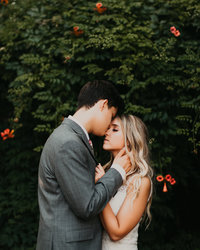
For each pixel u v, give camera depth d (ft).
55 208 4.85
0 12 9.82
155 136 8.77
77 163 4.66
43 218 4.98
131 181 5.55
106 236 5.55
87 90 5.37
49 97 8.54
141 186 5.50
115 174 5.08
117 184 5.03
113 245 5.46
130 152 5.76
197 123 8.11
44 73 8.55
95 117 5.25
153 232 10.67
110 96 5.42
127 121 5.95
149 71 8.25
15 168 11.36
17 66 9.29
